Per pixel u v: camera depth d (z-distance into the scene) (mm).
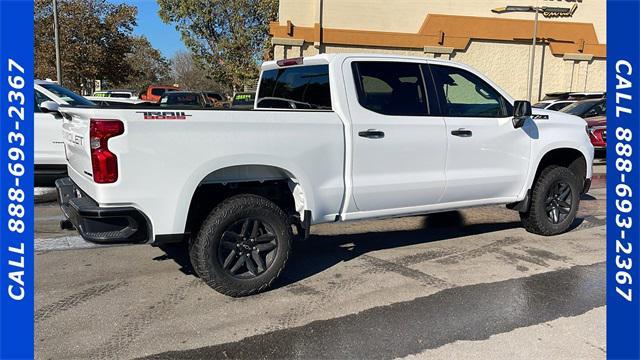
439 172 5133
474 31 25453
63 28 28141
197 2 36625
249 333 3648
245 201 4160
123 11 30281
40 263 5062
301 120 4297
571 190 6180
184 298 4254
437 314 3961
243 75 37000
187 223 4078
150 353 3359
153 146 3746
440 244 5848
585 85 26969
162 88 32938
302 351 3408
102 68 30672
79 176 4195
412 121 4906
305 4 23938
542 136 5867
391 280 4684
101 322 3795
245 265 4285
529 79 25547
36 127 8016
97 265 5023
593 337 3592
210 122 3912
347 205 4652
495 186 5566
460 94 5352
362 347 3459
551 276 4773
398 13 24656
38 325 3729
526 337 3596
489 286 4531
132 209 3750
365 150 4645
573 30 26422
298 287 4516
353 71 4727
